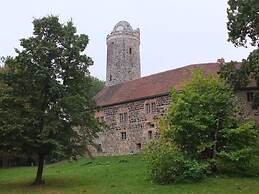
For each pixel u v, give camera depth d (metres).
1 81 27.31
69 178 29.78
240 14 31.09
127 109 47.50
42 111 25.78
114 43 63.84
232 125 27.25
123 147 47.06
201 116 26.16
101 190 22.92
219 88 28.20
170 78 46.69
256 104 32.62
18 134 24.75
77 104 26.20
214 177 25.52
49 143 25.20
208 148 26.45
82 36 27.77
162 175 24.53
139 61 65.25
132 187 23.44
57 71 26.44
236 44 32.34
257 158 26.66
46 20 27.22
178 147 26.41
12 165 48.75
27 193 22.94
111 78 63.25
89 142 27.56
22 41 26.73
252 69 29.89
